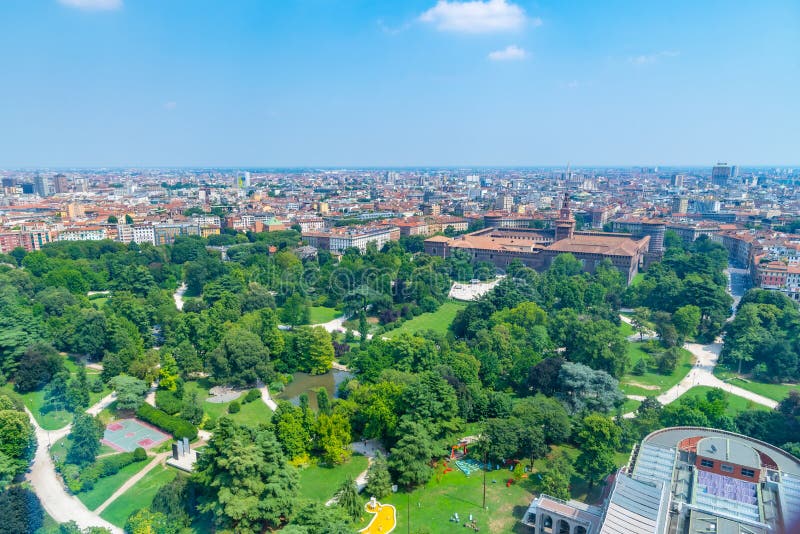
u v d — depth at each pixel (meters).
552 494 174.00
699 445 171.50
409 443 191.25
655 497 144.50
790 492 150.38
